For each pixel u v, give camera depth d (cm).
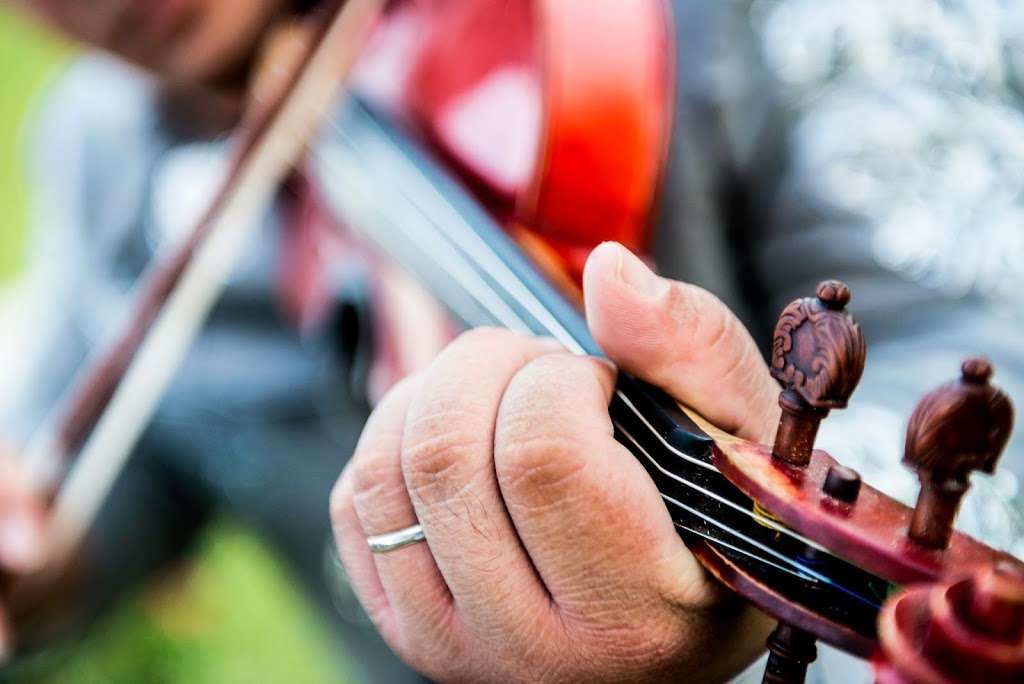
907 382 82
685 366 70
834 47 89
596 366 70
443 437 68
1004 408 63
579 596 69
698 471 68
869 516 65
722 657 70
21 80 387
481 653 71
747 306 91
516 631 70
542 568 68
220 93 123
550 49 87
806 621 66
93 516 146
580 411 68
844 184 87
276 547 147
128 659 196
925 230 85
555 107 87
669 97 88
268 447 142
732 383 70
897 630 61
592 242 88
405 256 94
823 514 65
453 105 102
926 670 60
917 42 89
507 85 97
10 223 342
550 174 87
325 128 110
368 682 140
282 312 136
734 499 68
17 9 116
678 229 91
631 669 70
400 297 103
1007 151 86
